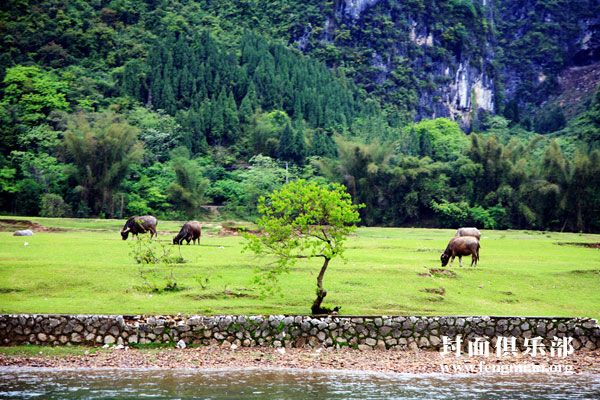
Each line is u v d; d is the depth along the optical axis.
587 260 102.25
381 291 74.12
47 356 58.38
